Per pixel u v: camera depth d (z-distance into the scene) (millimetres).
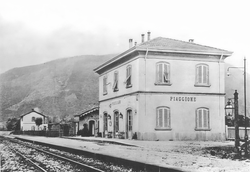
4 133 85688
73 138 39344
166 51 30234
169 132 30031
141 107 29750
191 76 31016
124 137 32312
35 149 25562
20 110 133250
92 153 18188
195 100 30906
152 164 12711
